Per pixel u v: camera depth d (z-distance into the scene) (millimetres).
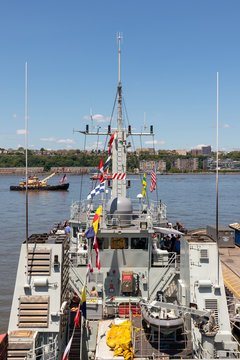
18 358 16422
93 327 20594
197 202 124938
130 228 23672
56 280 17969
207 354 16766
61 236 20469
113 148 27422
